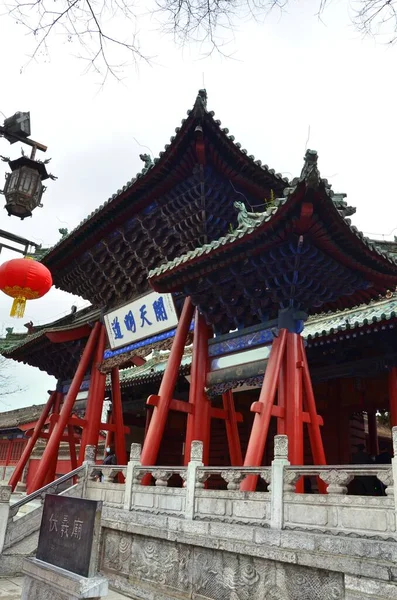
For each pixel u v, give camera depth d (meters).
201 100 12.96
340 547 7.74
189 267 13.60
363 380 19.61
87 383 21.30
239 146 13.87
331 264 12.43
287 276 12.67
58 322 24.91
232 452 15.05
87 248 19.81
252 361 13.48
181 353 15.56
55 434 19.61
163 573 10.87
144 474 13.11
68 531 8.75
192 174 14.80
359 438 22.09
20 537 13.92
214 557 9.82
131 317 19.03
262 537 8.95
